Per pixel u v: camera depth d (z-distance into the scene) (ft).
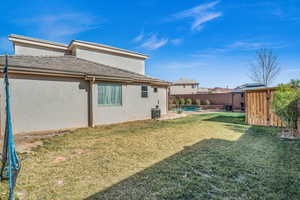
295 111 21.98
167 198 8.72
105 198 8.76
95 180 10.68
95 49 45.65
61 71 26.55
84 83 29.78
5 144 10.22
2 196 8.91
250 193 9.05
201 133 24.23
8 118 9.33
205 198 8.69
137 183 10.25
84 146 18.11
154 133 24.54
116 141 20.15
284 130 23.94
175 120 38.52
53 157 14.78
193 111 67.05
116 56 50.31
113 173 11.64
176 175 11.22
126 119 35.68
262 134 23.18
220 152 15.67
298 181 10.23
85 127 29.40
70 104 28.19
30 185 10.07
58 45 43.96
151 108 42.42
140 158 14.47
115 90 33.76
